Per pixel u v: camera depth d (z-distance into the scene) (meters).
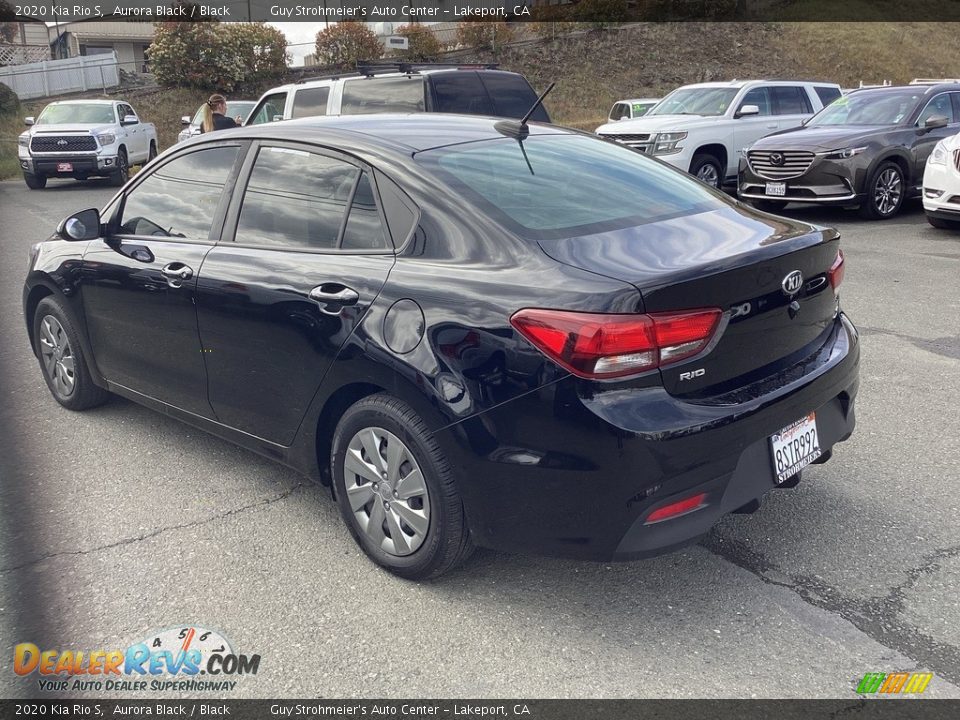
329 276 3.30
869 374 5.35
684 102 14.39
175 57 31.02
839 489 3.89
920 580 3.18
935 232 10.16
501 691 2.69
